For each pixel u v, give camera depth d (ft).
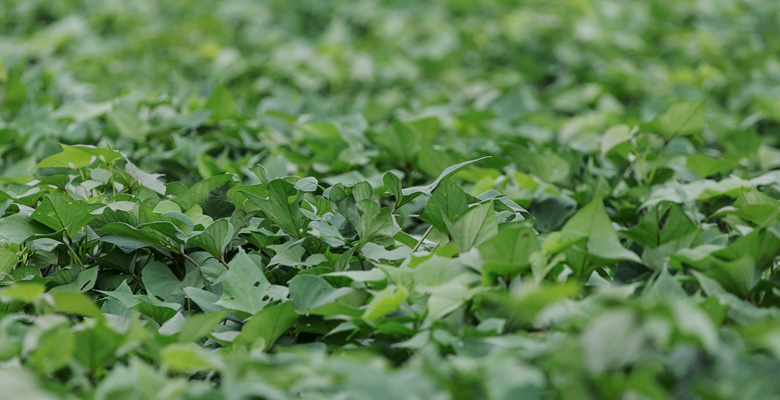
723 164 12.96
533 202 13.00
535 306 10.42
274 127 14.79
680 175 13.07
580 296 11.33
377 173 13.41
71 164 12.36
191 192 12.19
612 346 10.34
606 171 13.56
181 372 11.22
